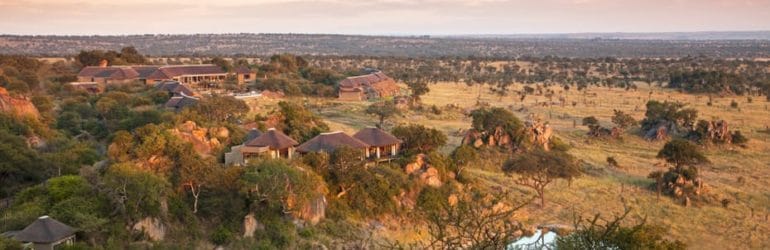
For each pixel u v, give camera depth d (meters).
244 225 54.66
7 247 41.97
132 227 50.78
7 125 74.62
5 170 60.28
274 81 144.62
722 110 136.75
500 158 86.69
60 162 64.69
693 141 101.56
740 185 78.62
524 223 63.44
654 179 78.50
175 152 59.38
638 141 104.81
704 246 59.44
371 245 56.66
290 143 69.38
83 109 98.56
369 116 118.88
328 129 90.00
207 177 57.12
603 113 131.50
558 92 170.50
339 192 62.59
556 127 114.19
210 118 89.31
